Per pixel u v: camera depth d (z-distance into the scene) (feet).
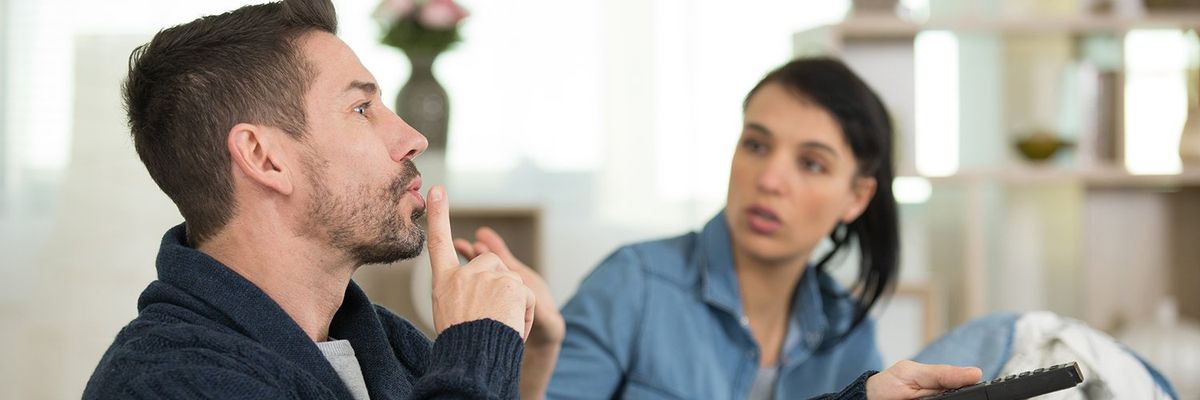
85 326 9.70
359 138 3.92
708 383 6.40
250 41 3.85
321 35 3.96
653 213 13.16
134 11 12.85
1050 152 11.39
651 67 13.16
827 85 6.45
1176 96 11.80
